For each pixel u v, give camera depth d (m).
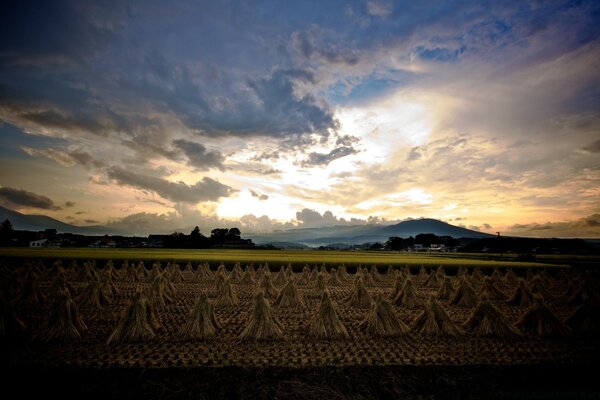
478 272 26.66
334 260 35.31
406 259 40.25
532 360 8.81
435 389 7.16
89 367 7.82
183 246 92.31
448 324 11.16
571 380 7.69
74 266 26.08
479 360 8.78
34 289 15.45
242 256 41.72
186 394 6.73
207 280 25.91
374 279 28.03
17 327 10.37
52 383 7.08
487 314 11.26
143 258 32.81
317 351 9.30
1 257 31.39
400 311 15.31
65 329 9.84
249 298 18.20
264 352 9.12
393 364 8.38
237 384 7.18
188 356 8.73
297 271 32.78
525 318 11.64
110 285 18.00
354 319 13.47
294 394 6.82
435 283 24.78
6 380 7.18
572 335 10.91
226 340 10.17
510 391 7.13
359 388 7.14
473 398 6.82
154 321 11.16
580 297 18.05
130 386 7.01
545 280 25.28
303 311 14.95
